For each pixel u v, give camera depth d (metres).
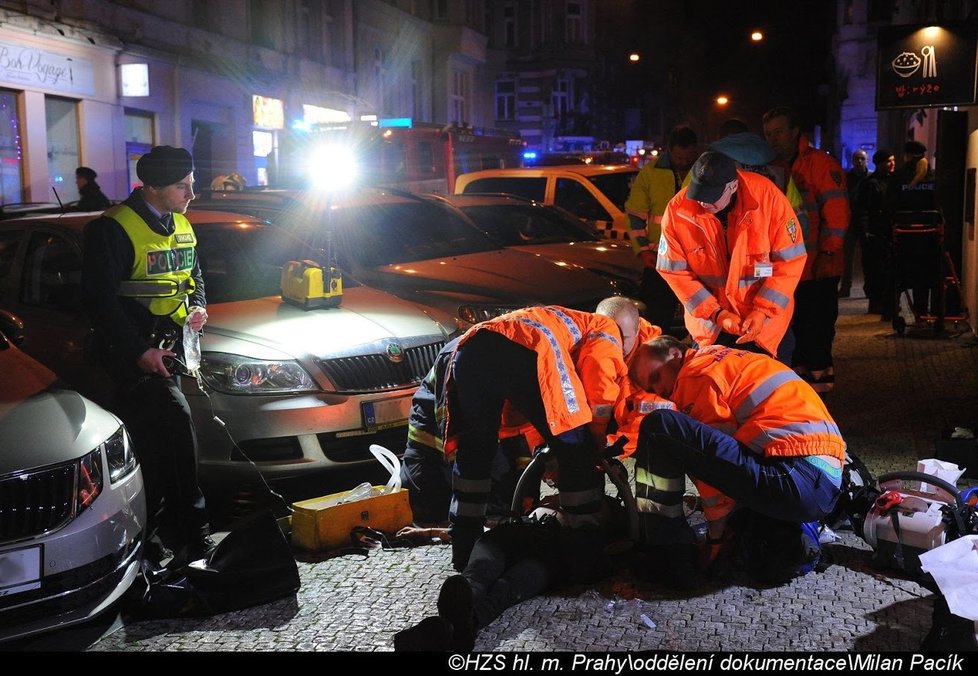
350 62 29.19
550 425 3.88
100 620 3.97
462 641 3.42
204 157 22.75
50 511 3.66
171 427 4.51
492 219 9.67
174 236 4.68
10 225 6.11
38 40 16.98
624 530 4.52
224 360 5.11
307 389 5.14
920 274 9.95
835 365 8.64
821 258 6.16
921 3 17.16
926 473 4.45
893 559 4.20
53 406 4.05
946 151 10.87
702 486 4.18
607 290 7.55
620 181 11.75
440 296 6.89
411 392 5.44
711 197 4.76
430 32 35.56
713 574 4.21
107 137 18.98
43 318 5.66
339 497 4.87
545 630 3.75
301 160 16.52
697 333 5.09
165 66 20.61
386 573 4.37
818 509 3.98
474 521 4.26
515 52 43.78
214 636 3.79
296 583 4.12
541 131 43.66
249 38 23.97
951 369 8.30
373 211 8.02
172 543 4.63
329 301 5.72
